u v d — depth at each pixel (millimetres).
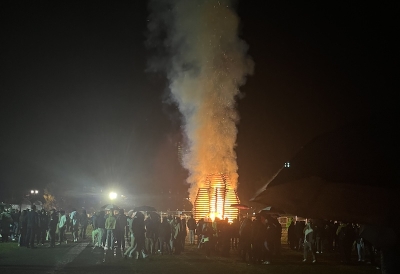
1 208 30062
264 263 19828
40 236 27938
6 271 16469
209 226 23438
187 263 19688
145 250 21359
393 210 3568
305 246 20734
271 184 3908
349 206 3689
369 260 21234
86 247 26250
